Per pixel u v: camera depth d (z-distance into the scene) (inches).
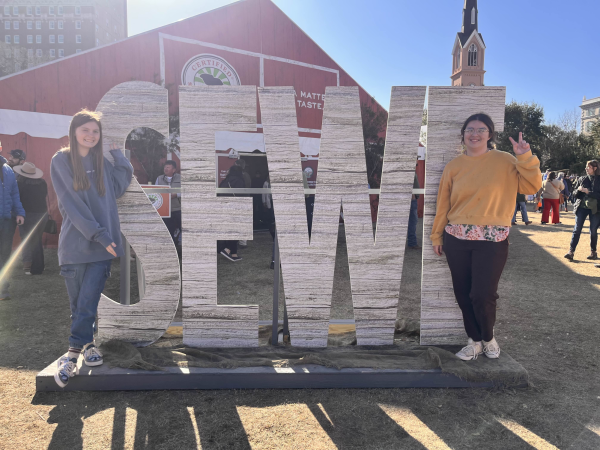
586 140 1454.2
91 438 76.3
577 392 94.7
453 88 109.3
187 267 111.0
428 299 112.7
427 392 94.1
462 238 96.8
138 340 112.3
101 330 112.8
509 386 95.7
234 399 90.7
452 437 77.4
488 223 94.4
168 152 345.4
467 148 101.2
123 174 105.3
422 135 513.3
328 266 111.3
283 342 117.6
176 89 356.2
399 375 95.5
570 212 672.4
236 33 392.2
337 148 110.5
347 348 111.7
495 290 96.0
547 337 131.2
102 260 92.7
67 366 91.2
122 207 110.0
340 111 110.0
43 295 180.5
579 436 77.5
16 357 113.4
